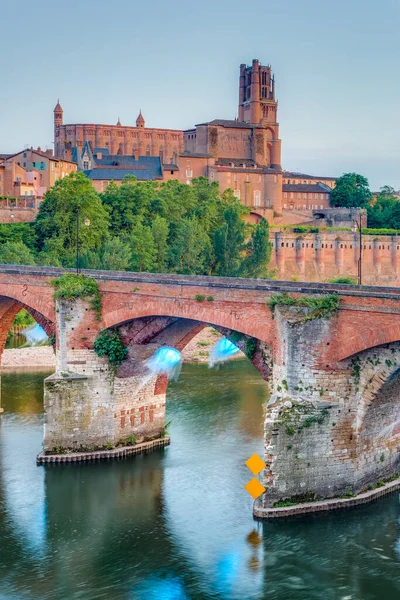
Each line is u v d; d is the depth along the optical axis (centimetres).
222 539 5972
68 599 5234
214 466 7481
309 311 6184
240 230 17500
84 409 7650
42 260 16225
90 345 7669
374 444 6475
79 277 7750
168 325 7481
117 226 18662
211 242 19388
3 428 8650
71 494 6862
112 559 5741
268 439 6072
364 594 5231
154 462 7606
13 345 14062
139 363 7794
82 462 7581
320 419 6150
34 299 8231
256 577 5456
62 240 17088
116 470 7406
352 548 5772
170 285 7088
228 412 9325
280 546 5844
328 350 6128
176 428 8669
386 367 5997
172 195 19938
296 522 6097
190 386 10762
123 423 7838
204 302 6869
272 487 6116
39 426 8744
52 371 11869
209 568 5588
